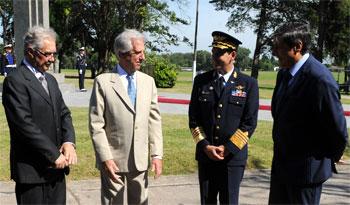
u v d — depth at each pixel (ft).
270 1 116.47
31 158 10.64
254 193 17.84
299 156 10.83
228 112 12.76
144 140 11.91
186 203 16.49
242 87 12.87
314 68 10.46
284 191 11.43
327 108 10.21
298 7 114.32
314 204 11.02
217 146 12.75
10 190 17.17
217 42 12.80
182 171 20.42
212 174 13.10
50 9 114.11
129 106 11.66
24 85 10.44
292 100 10.71
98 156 11.53
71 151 11.21
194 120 13.19
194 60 87.45
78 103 41.60
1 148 21.45
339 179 20.11
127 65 11.70
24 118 10.27
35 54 10.60
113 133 11.71
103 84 11.65
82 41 123.95
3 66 69.67
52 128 10.91
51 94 10.98
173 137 25.04
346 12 114.52
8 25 152.76
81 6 113.70
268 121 32.37
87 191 17.48
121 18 111.24
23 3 48.44
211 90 12.94
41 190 10.88
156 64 74.38
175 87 74.33
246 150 13.01
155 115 12.28
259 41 120.26
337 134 10.31
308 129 10.69
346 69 95.61
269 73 220.02
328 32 119.85
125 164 11.73
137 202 12.09
